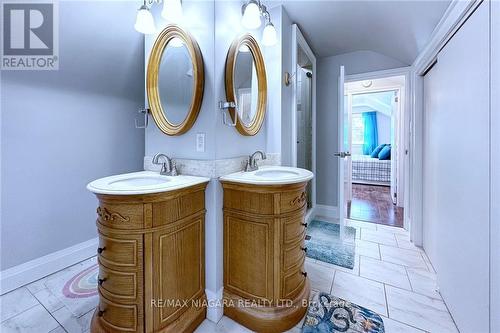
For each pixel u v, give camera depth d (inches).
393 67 111.0
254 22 61.9
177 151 63.0
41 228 73.5
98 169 88.7
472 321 46.3
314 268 77.5
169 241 48.0
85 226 85.2
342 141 96.8
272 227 52.2
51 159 75.4
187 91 59.0
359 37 100.8
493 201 39.4
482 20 42.6
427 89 83.4
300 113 112.7
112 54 78.7
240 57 65.8
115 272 45.5
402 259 83.0
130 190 42.8
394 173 162.4
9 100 65.7
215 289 56.7
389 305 59.9
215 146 56.3
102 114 89.2
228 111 60.4
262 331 51.9
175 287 49.6
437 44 64.7
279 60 81.4
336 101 127.3
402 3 63.9
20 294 65.1
